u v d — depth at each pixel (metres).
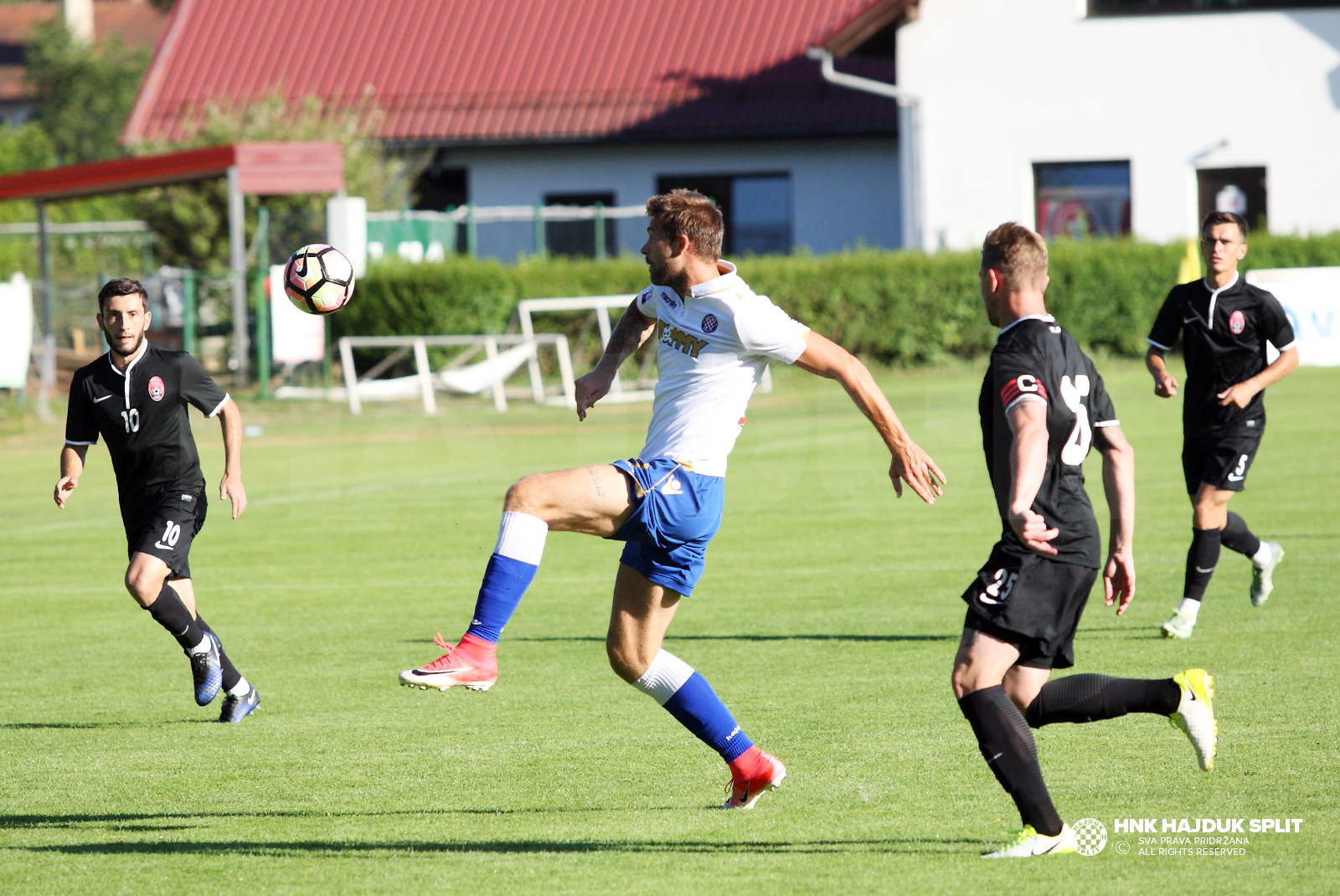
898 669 26.42
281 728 23.53
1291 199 100.38
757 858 16.53
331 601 35.16
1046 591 16.00
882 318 99.06
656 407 18.23
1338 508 43.62
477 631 16.56
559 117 123.19
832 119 117.25
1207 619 29.91
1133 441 62.16
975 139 104.00
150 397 23.91
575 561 41.00
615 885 15.68
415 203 128.62
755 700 24.30
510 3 133.50
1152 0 101.19
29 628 32.69
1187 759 20.12
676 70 124.88
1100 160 102.75
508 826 18.08
